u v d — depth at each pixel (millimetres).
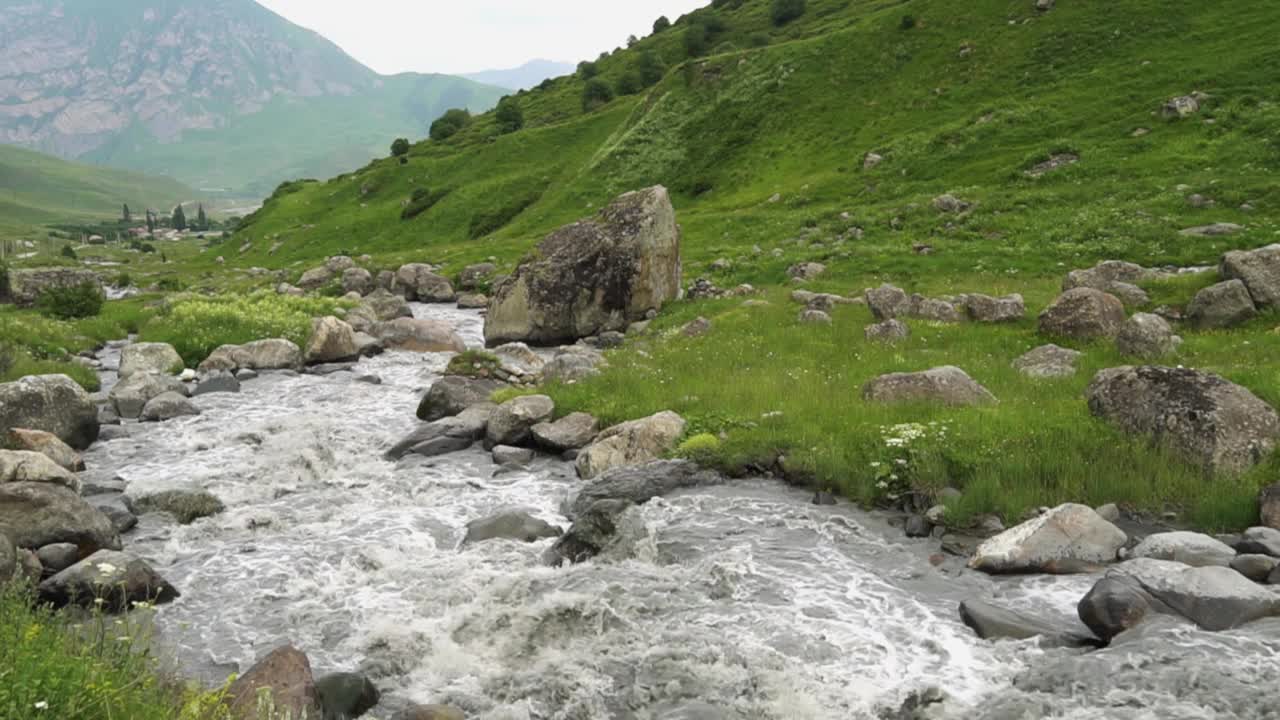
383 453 18906
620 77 125812
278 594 11711
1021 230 42438
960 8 80125
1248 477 12945
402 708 8812
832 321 28234
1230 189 40969
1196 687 8141
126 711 6641
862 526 13539
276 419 21625
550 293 33719
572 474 17062
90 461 18156
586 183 79875
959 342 23859
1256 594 9469
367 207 102625
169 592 11586
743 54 90750
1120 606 9477
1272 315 22422
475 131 130875
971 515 13211
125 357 26812
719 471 15984
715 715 8414
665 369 23062
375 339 31797
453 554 13086
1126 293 26047
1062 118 58219
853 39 83875
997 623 9969
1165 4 68375
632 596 11164
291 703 8180
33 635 7203
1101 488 13352
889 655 9516
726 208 62938
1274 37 58688
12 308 43000
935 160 58688
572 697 8883
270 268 84875
